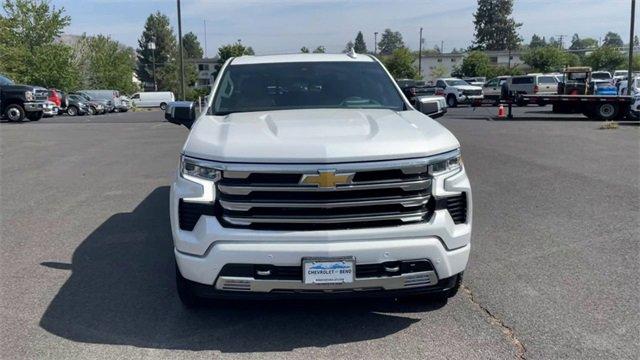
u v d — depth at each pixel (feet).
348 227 12.13
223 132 13.41
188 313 14.46
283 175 11.98
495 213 24.04
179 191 12.71
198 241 12.31
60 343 12.90
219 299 13.84
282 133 13.01
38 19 157.89
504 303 14.94
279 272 12.12
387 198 12.12
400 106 17.15
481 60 293.43
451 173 12.76
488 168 34.86
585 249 19.25
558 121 74.49
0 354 12.40
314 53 20.34
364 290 12.32
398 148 12.22
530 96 80.28
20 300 15.29
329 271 11.97
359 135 12.78
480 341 12.89
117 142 53.21
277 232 12.00
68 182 31.94
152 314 14.40
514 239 20.42
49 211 25.04
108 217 23.94
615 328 13.44
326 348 12.65
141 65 387.96
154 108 200.75
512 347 12.60
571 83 108.68
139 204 26.27
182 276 13.17
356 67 18.72
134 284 16.40
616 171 33.30
